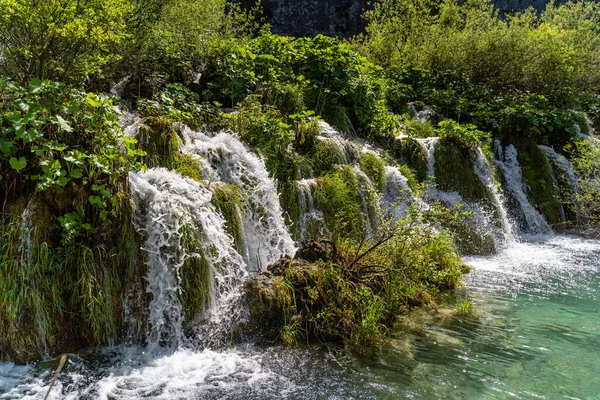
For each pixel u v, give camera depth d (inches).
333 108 415.5
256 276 229.5
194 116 320.5
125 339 205.2
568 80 621.0
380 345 211.2
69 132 207.6
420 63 600.1
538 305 261.0
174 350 202.7
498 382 183.0
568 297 273.6
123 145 230.8
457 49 597.9
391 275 249.6
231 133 314.3
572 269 328.8
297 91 392.5
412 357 201.3
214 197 248.8
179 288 211.3
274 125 322.7
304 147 343.9
